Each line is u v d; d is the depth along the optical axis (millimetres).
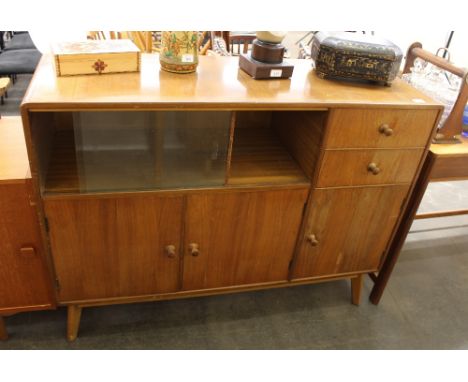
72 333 1490
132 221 1274
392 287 1922
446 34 2797
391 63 1316
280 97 1201
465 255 2178
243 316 1688
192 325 1627
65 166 1283
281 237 1468
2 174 1130
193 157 1294
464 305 1866
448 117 1515
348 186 1401
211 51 1811
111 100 1051
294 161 1474
